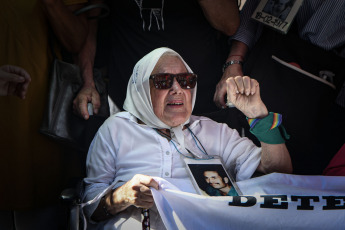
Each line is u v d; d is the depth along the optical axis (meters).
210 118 3.18
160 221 2.63
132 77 2.94
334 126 3.41
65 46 3.38
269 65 3.29
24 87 3.11
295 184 2.71
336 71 3.29
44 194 3.27
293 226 2.60
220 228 2.55
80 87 3.36
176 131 2.87
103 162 2.88
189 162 2.78
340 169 2.97
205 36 3.39
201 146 2.94
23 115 3.15
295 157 3.34
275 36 3.33
